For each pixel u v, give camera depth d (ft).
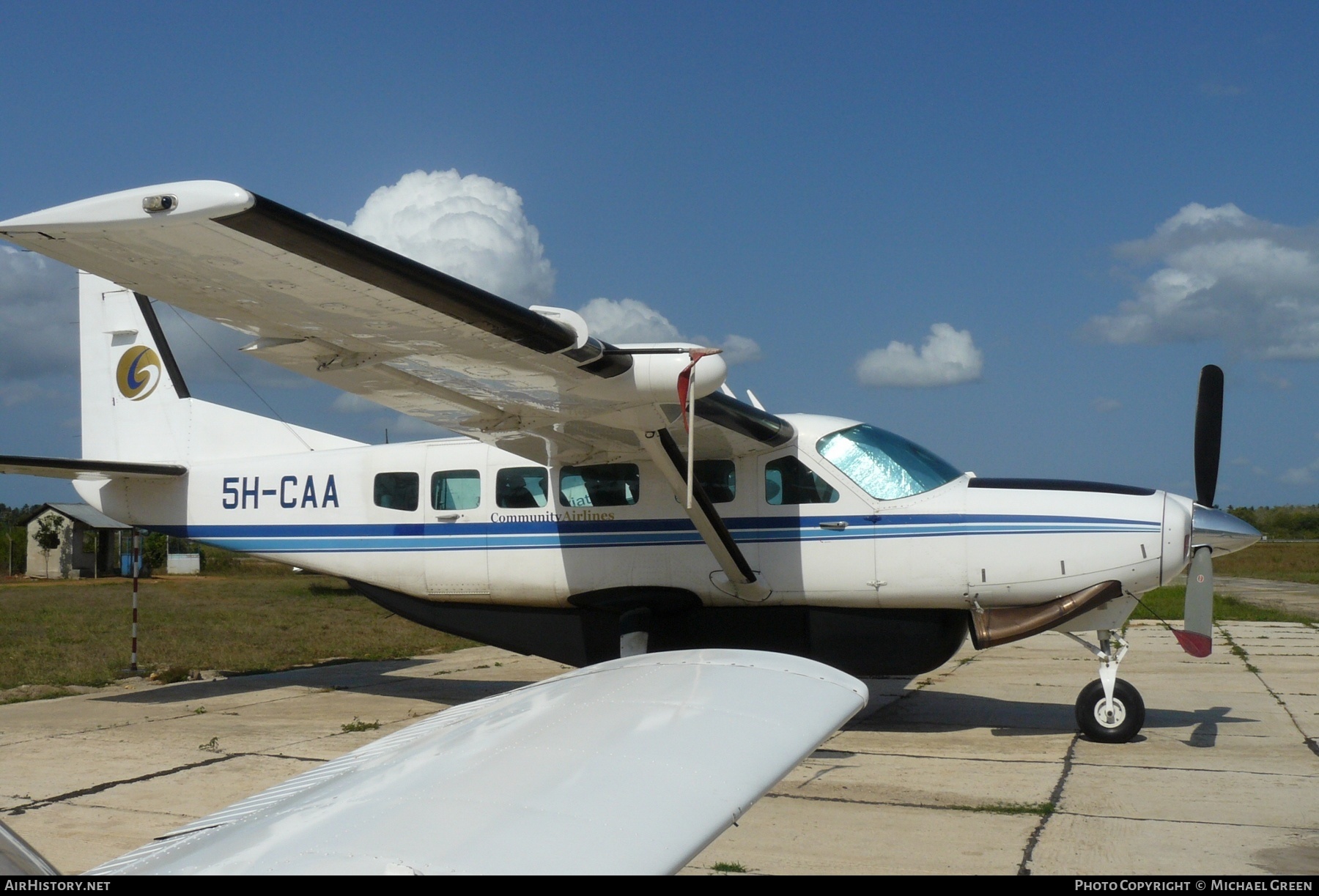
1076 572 25.11
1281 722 27.86
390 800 7.09
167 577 140.67
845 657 27.35
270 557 32.35
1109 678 25.13
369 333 18.44
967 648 48.21
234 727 27.96
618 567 28.22
